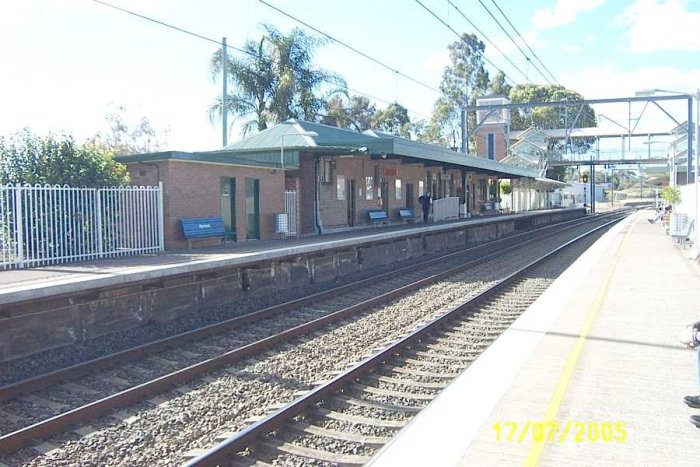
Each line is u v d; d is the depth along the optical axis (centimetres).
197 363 872
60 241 1341
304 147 2305
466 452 493
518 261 2167
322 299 1368
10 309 902
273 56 3825
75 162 1473
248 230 2012
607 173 14475
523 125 7781
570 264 2019
